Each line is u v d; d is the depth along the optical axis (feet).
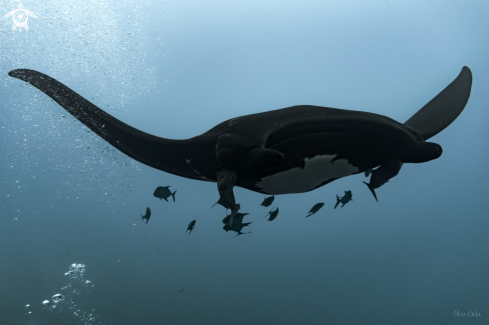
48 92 8.55
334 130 7.62
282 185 8.29
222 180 7.34
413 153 8.19
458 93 11.58
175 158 8.10
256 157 6.78
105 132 8.40
